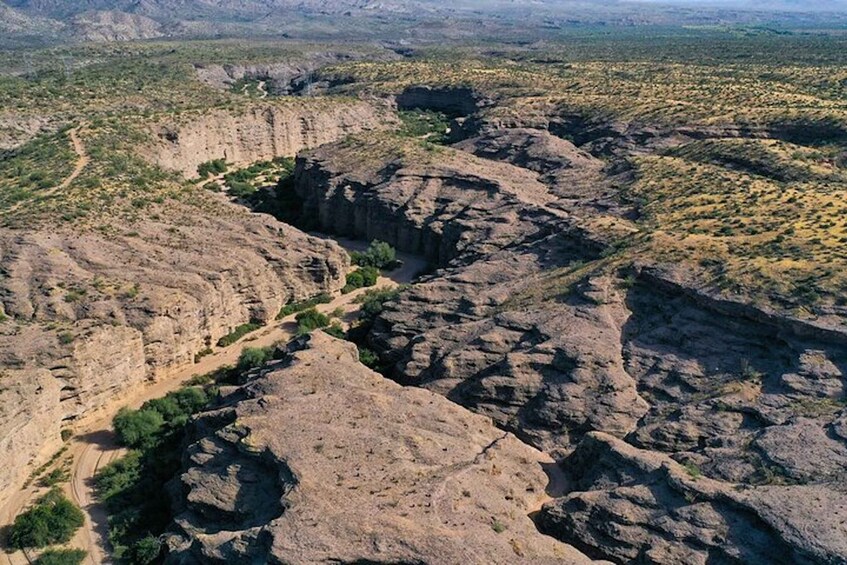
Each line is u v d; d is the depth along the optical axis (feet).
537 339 213.66
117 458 201.77
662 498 150.41
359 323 272.92
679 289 214.69
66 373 204.23
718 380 190.49
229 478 157.17
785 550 134.62
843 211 255.09
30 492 186.70
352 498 142.00
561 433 191.72
